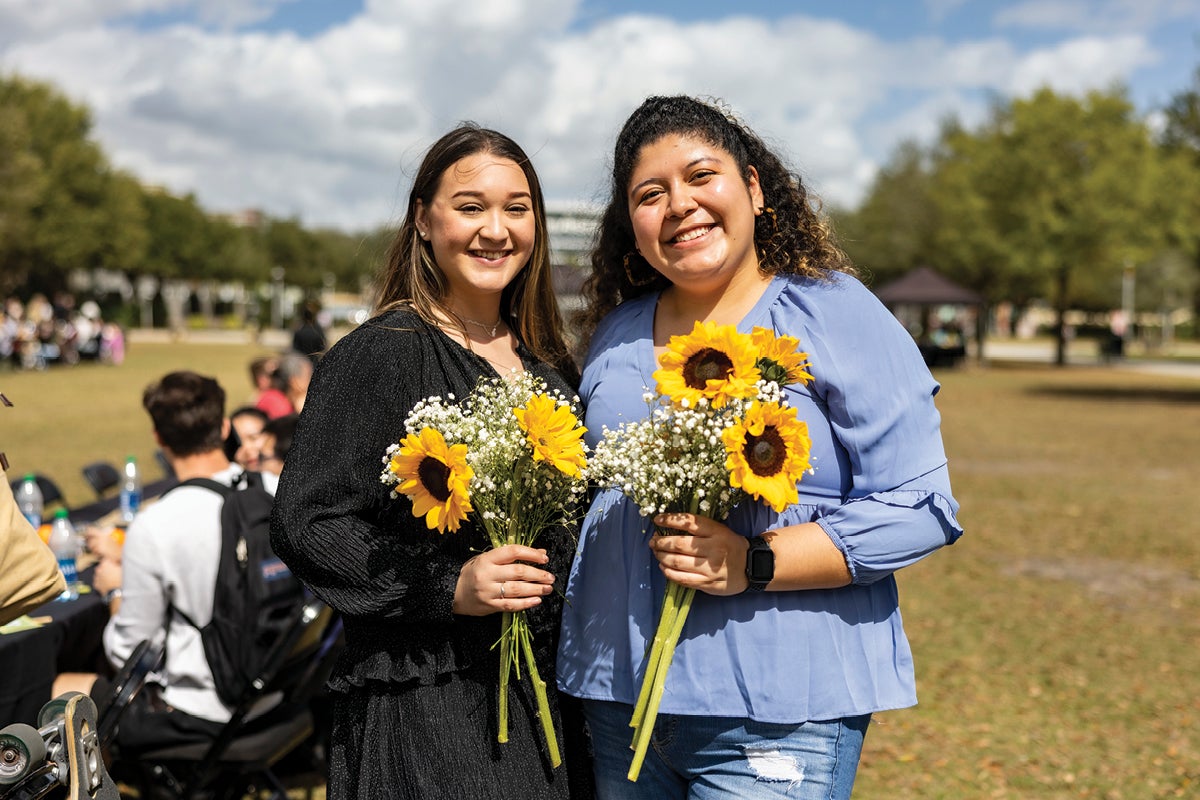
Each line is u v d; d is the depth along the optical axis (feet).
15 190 127.75
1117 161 113.19
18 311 103.96
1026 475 43.16
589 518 7.16
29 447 44.73
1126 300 177.88
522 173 7.23
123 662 10.28
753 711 6.34
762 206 7.09
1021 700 17.42
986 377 109.19
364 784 6.42
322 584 6.38
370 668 6.46
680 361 6.13
